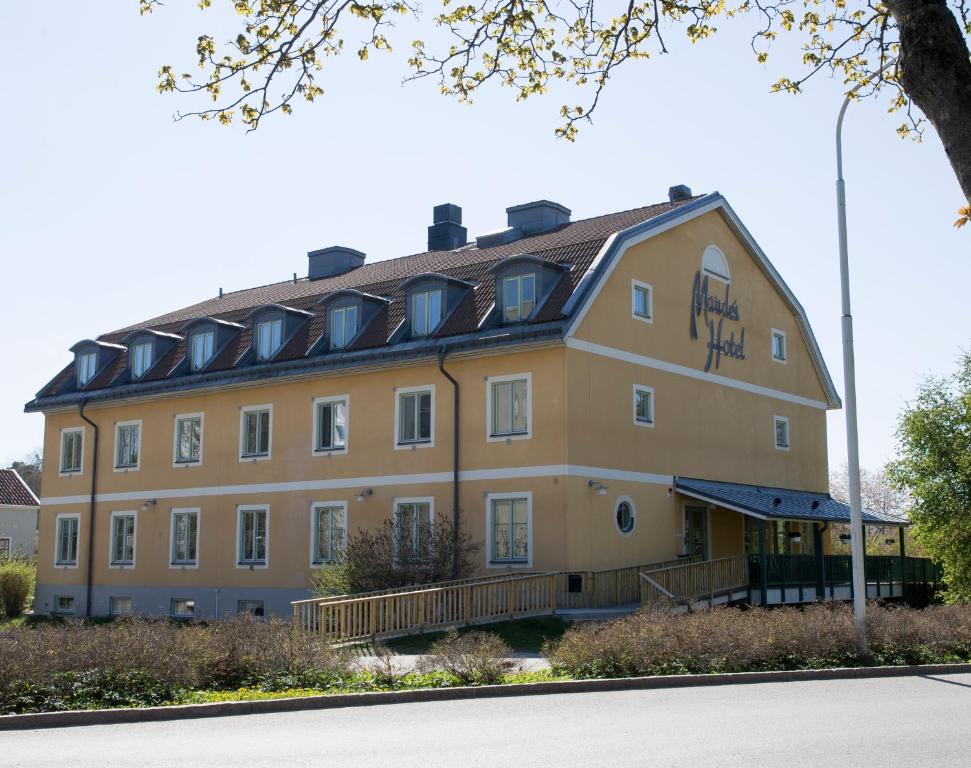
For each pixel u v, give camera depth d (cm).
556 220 3403
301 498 3030
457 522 2619
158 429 3444
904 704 1302
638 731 1084
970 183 578
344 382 2981
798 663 1664
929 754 940
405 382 2845
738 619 1747
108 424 3606
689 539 2991
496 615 2312
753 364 3434
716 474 3145
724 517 3167
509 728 1117
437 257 3475
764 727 1107
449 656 1510
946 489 2823
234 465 3209
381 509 2850
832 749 966
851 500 1853
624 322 2803
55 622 3350
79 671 1283
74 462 3703
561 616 2384
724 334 3281
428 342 2781
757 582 2816
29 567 3869
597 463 2633
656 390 2911
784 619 1758
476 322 2731
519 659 1798
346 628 2047
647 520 2798
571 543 2519
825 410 3897
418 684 1463
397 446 2836
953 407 2861
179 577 3306
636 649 1565
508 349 2639
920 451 2884
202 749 995
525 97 1049
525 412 2617
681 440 2995
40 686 1240
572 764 894
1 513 5859
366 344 2936
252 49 883
